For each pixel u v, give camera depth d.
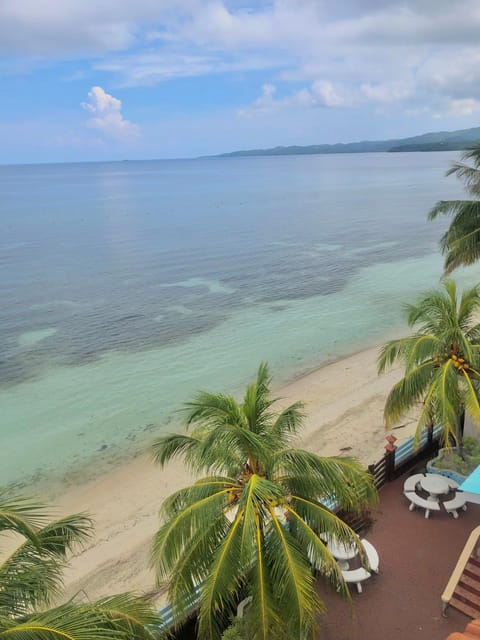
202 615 7.22
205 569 7.68
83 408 24.28
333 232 72.00
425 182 153.00
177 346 31.89
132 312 38.66
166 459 9.63
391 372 26.66
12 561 6.53
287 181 180.00
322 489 8.21
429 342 12.68
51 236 73.56
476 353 12.33
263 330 34.25
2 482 18.55
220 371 28.17
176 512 8.37
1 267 54.31
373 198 113.81
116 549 14.91
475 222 19.58
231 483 8.46
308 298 41.19
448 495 12.73
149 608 7.07
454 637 7.63
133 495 17.55
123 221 88.12
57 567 6.87
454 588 9.71
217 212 97.06
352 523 11.68
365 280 46.22
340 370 27.47
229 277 48.56
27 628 5.45
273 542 7.59
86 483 18.42
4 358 30.27
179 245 65.12
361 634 9.37
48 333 34.50
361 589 10.30
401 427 20.77
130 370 28.47
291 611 7.04
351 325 34.75
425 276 46.97
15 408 24.30
